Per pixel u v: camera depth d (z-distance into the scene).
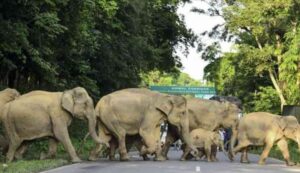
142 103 26.06
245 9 50.06
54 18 26.31
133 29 43.78
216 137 28.61
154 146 25.95
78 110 23.59
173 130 28.53
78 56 35.16
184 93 82.12
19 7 25.69
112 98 25.81
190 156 29.22
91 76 41.62
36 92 23.62
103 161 24.70
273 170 22.36
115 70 42.84
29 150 26.28
